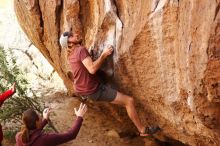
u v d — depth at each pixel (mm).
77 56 4477
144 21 4094
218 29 3166
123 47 4449
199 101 3703
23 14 6891
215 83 3395
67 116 7508
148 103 4746
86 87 4609
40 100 8273
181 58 3770
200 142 4504
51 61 7184
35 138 3947
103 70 4816
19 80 6980
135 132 6582
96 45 4832
